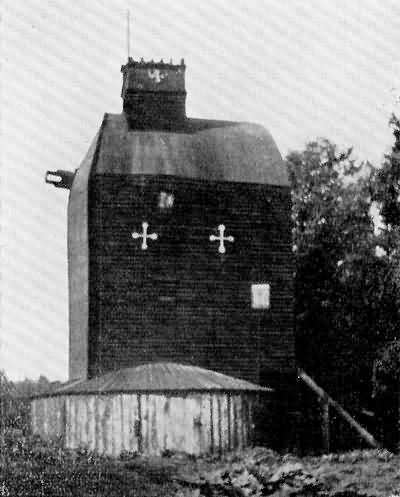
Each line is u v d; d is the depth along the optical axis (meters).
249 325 42.62
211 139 45.09
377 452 40.00
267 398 40.16
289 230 44.03
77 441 38.53
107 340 41.12
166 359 41.47
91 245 41.84
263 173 44.31
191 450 37.78
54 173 48.62
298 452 41.22
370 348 54.25
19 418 49.94
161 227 42.38
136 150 43.38
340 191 61.78
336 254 59.44
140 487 27.50
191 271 42.38
